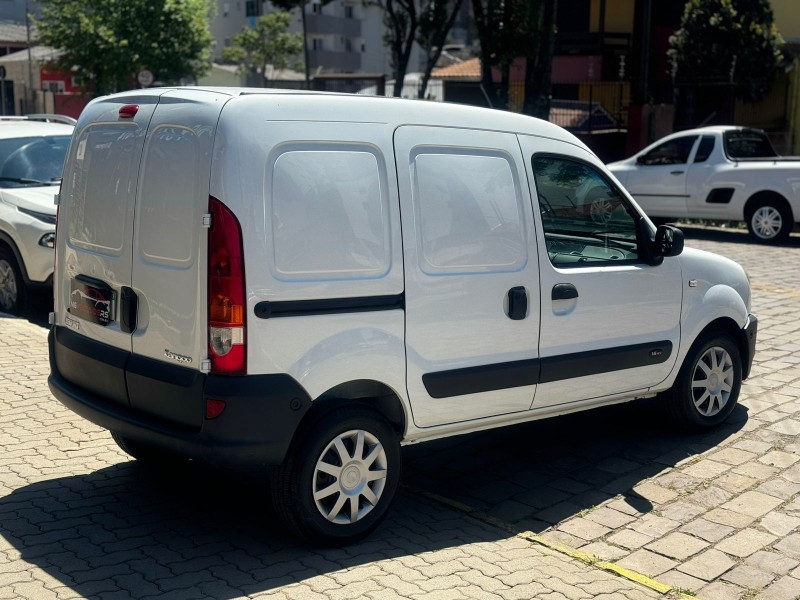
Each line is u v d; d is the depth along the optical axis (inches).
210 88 184.7
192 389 173.3
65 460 229.5
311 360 176.2
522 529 201.0
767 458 242.5
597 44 1339.8
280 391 172.6
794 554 189.8
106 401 194.9
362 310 182.7
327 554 182.5
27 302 380.8
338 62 2861.7
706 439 257.3
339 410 182.7
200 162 171.6
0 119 451.8
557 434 262.4
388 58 2984.7
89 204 199.0
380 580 171.6
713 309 252.2
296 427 175.9
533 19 800.9
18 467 223.8
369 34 2962.6
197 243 171.9
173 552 181.5
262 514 201.5
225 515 200.2
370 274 183.3
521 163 210.2
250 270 168.9
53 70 1601.9
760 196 631.8
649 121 943.0
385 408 195.8
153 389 180.9
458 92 1526.8
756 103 1101.7
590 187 225.0
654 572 182.1
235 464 172.1
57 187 402.6
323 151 178.9
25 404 270.4
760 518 206.5
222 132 169.5
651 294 236.1
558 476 231.8
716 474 231.8
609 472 233.9
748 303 268.1
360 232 181.9
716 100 1113.4
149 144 183.9
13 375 298.2
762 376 315.6
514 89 1249.4
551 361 214.5
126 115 191.3
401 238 187.8
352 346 181.2
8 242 378.0
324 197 177.8
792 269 530.6
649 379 240.4
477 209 200.5
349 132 182.2
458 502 213.6
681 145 670.5
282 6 1046.4
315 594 165.2
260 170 170.2
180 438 175.2
